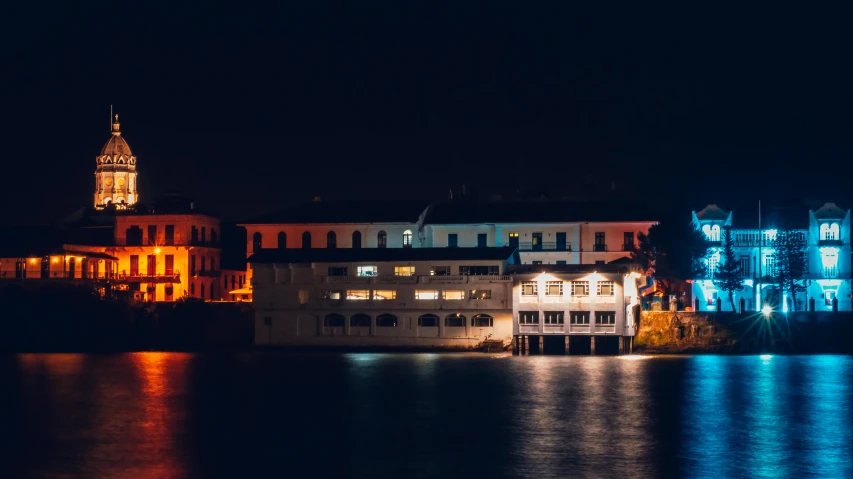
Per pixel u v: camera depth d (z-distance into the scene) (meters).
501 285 131.50
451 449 73.56
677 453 72.06
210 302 145.00
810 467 68.25
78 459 71.19
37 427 82.50
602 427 81.31
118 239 163.38
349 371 114.94
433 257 134.12
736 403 91.88
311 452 72.94
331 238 153.75
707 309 145.25
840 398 94.62
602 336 129.12
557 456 71.25
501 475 66.19
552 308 128.88
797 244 143.00
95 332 145.12
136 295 154.88
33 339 146.00
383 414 87.50
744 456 71.25
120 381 108.38
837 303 139.62
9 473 67.56
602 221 146.12
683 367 117.44
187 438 77.94
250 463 69.81
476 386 102.44
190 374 113.94
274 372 114.88
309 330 137.62
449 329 134.00
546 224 147.38
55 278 151.00
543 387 101.50
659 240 142.25
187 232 161.88
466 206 155.62
